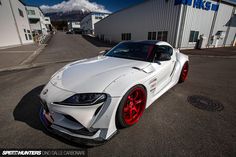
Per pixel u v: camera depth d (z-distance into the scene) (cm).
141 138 174
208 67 590
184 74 384
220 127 196
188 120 213
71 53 986
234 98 292
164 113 232
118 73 187
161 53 262
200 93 317
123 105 173
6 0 1420
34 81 397
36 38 2256
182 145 163
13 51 1083
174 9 1143
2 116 222
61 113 158
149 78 213
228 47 1650
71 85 170
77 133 160
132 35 1814
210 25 1400
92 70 203
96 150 157
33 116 223
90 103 152
